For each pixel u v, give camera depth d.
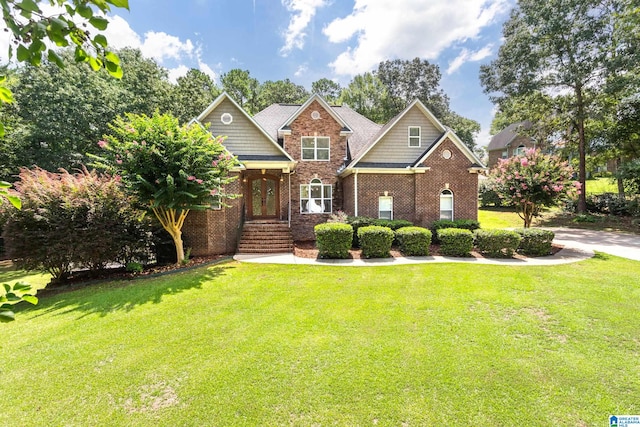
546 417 3.22
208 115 14.25
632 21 16.33
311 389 3.70
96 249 8.79
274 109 18.33
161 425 3.21
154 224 10.66
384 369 4.07
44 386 3.88
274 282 8.01
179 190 9.55
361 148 16.34
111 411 3.42
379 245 10.66
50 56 1.55
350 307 6.21
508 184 13.25
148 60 26.03
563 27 17.72
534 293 6.79
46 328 5.60
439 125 15.31
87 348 4.81
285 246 12.41
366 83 37.12
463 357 4.34
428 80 40.31
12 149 19.41
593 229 17.62
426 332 5.11
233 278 8.48
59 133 19.83
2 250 17.78
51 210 8.51
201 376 4.01
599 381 3.78
